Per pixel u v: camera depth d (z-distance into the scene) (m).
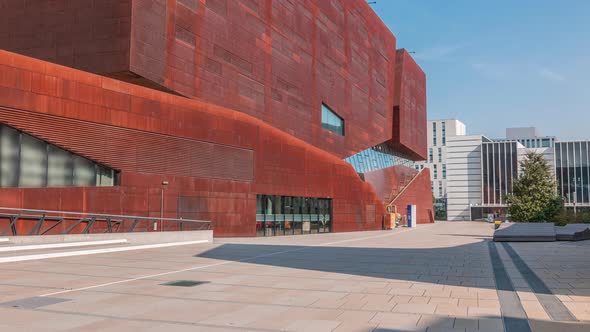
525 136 185.25
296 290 11.79
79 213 24.08
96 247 21.89
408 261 19.19
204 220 33.00
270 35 44.06
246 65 40.41
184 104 31.98
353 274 14.99
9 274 14.33
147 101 29.56
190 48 34.00
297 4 49.12
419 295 11.12
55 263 17.36
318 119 52.69
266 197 39.91
